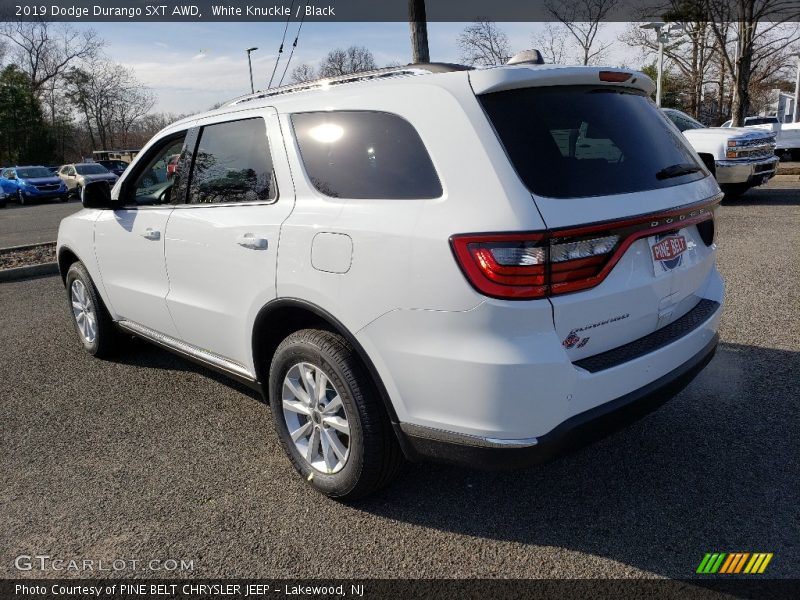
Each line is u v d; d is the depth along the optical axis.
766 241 7.91
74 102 61.00
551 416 2.33
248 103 3.46
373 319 2.58
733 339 4.72
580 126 2.58
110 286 4.51
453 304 2.34
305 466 3.10
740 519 2.74
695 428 3.50
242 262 3.18
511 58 2.90
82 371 4.86
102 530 2.87
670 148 2.93
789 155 20.88
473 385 2.33
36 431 3.87
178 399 4.27
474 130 2.40
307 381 2.98
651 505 2.87
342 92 2.94
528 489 3.05
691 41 30.44
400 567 2.57
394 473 2.86
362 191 2.71
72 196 29.41
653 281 2.62
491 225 2.26
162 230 3.79
